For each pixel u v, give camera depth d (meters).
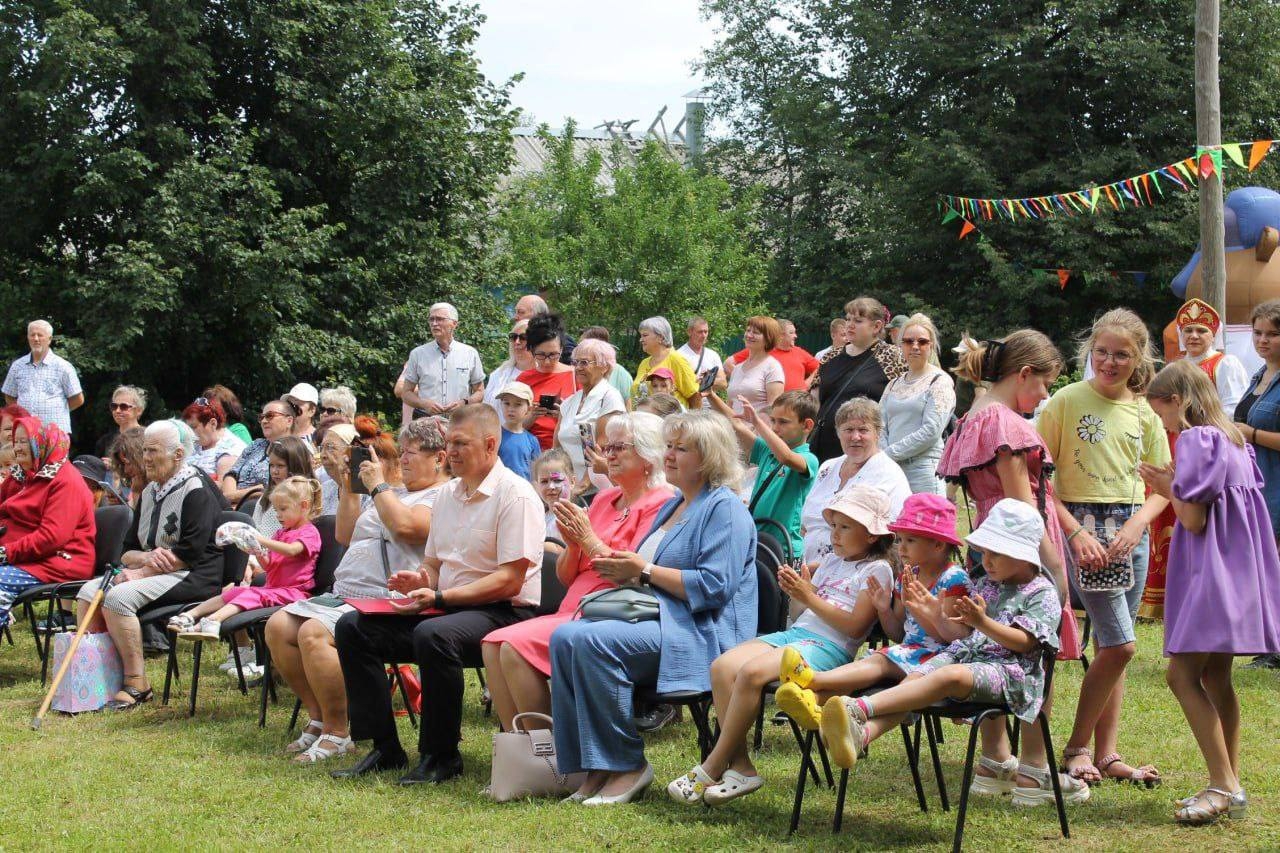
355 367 19.64
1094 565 4.56
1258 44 23.45
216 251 17.69
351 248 20.61
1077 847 4.09
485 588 5.17
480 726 5.86
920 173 24.48
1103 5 23.66
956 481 4.68
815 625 4.68
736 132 32.53
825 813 4.50
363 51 20.05
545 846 4.19
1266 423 6.43
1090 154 23.64
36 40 17.84
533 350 8.49
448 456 5.33
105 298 17.50
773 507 6.00
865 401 5.50
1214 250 12.01
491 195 23.02
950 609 4.21
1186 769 4.91
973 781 4.75
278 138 19.69
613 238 25.03
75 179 18.03
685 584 4.71
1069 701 5.93
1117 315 4.68
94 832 4.47
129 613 6.50
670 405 6.75
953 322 24.62
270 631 5.62
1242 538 4.31
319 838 4.34
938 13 25.88
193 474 6.85
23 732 5.97
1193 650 4.27
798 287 28.56
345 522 6.17
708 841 4.19
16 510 7.07
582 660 4.61
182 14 18.00
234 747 5.66
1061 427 4.74
